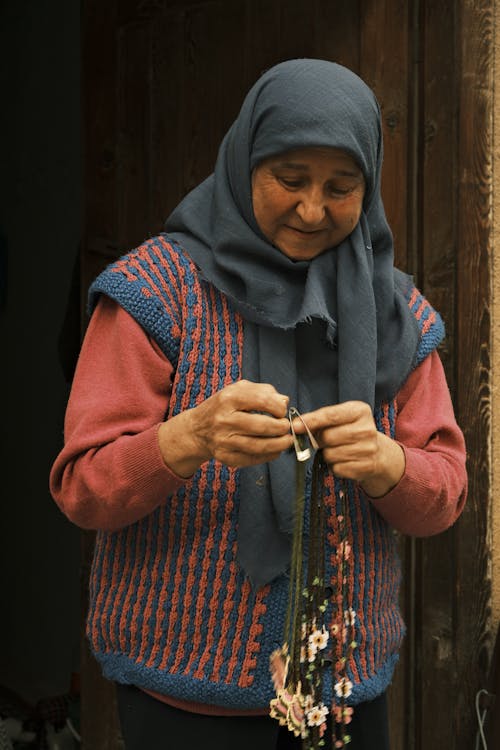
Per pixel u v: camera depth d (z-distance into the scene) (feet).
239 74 8.05
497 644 6.82
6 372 13.25
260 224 4.32
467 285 6.91
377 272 4.51
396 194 7.23
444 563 7.11
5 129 13.24
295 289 4.37
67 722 9.99
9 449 13.19
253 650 4.15
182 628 4.17
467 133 6.85
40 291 12.40
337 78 4.15
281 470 4.14
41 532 12.35
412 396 4.62
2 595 13.34
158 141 8.55
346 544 4.21
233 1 8.05
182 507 4.18
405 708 7.29
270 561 4.13
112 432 4.06
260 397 3.67
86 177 8.93
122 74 8.73
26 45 12.72
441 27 6.96
